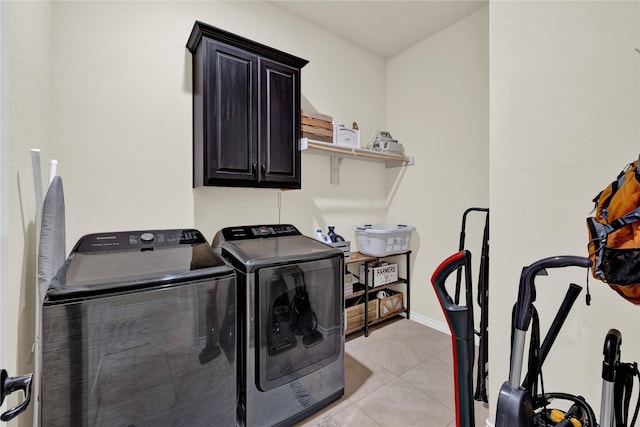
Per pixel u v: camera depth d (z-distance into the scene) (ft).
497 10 4.60
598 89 3.66
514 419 2.26
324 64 8.98
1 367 2.41
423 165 9.55
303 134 7.46
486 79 7.99
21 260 3.21
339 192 9.43
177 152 6.41
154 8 6.15
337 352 5.90
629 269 2.38
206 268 4.15
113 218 5.72
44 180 4.55
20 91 3.25
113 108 5.70
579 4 3.80
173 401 3.73
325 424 5.28
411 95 9.91
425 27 8.89
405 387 6.29
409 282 9.87
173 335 3.73
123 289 3.40
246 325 4.82
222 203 7.07
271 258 5.09
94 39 5.51
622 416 2.41
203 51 5.74
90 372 3.22
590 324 3.81
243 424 4.83
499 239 4.61
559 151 3.98
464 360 2.75
